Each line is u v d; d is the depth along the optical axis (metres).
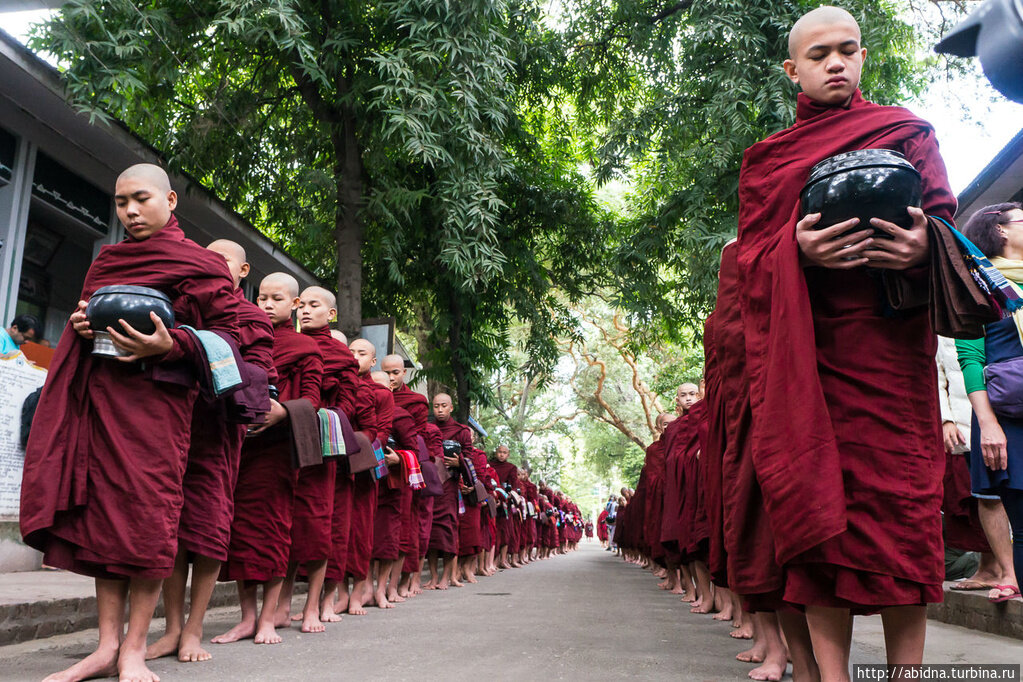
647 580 11.23
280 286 4.97
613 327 29.47
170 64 9.78
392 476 6.75
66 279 9.77
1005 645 4.14
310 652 4.05
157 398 3.11
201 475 3.64
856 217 2.05
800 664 2.58
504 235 14.12
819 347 2.17
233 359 3.28
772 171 2.41
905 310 2.17
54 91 7.35
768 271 2.24
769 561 2.29
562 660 3.86
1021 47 1.29
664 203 13.59
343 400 5.46
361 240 11.39
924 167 2.26
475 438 16.03
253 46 9.88
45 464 2.93
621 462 40.06
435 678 3.30
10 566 6.37
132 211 3.35
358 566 6.07
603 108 15.32
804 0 11.42
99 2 8.33
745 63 11.29
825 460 2.02
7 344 6.57
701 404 6.06
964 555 6.20
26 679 3.09
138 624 3.11
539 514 19.39
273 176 12.23
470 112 9.74
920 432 2.11
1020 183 9.56
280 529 4.41
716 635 5.11
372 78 10.20
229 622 5.31
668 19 13.91
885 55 12.27
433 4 9.67
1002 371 3.13
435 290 14.11
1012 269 3.26
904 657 2.18
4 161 7.78
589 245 15.06
